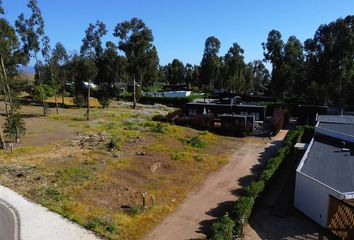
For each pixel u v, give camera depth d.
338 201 18.06
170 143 37.84
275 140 42.97
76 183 23.78
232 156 35.09
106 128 43.34
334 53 71.00
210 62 107.44
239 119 47.06
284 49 85.06
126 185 24.34
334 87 71.62
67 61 64.50
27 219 18.81
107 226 18.27
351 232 17.12
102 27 55.84
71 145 33.81
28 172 25.53
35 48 54.50
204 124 47.69
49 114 55.00
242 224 18.34
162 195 23.48
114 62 70.69
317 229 19.23
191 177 27.70
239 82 112.62
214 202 22.95
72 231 17.67
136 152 32.78
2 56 36.16
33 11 52.81
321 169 22.45
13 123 34.88
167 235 18.27
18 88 48.56
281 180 26.91
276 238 18.19
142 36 68.88
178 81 148.75
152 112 62.31
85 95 69.81
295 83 80.75
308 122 52.41
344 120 38.28
